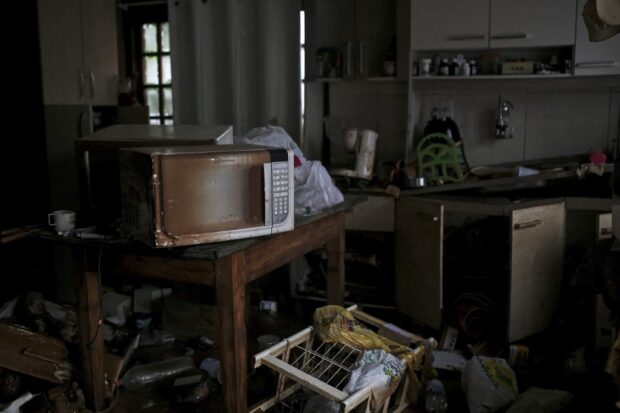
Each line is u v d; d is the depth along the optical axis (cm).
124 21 422
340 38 362
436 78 332
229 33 352
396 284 328
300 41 345
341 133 354
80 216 238
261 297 366
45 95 356
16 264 369
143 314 328
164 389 264
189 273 206
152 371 272
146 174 178
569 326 291
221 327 201
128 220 196
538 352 292
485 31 313
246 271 204
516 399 238
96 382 242
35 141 370
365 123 370
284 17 344
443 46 321
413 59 334
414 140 358
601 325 262
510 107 340
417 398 243
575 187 314
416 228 306
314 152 370
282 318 344
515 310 282
